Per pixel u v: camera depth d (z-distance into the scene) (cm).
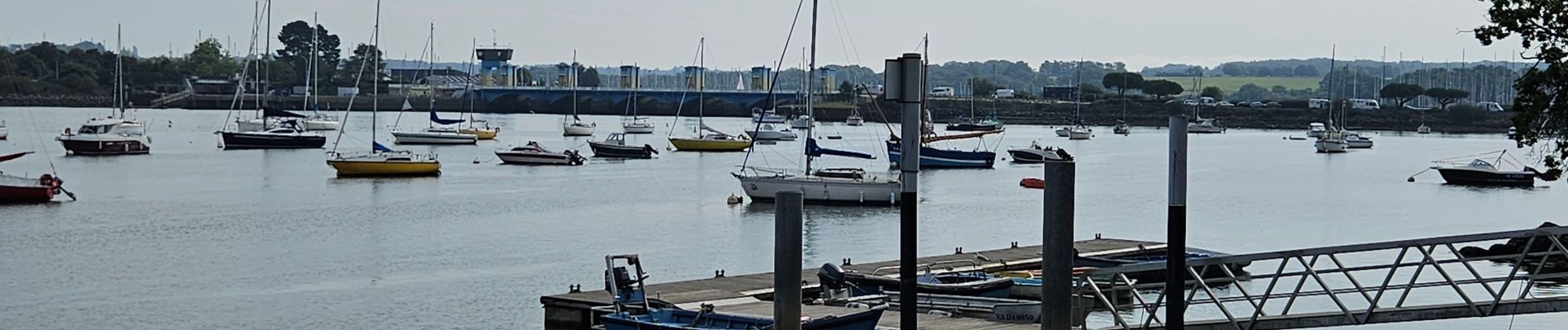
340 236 6066
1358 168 11906
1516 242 5081
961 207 7688
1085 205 8025
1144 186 9531
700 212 7231
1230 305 4091
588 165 11425
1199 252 4538
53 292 4475
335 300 4334
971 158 11406
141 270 4972
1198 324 3045
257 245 5712
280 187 8781
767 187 7675
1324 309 4084
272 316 4075
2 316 4066
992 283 3756
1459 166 10431
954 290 3703
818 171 7950
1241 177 10619
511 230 6325
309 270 4981
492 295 4447
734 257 5422
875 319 3064
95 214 6912
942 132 19838
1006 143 17362
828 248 5738
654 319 3197
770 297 3847
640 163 11881
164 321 4006
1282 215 7462
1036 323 3388
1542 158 5141
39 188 7419
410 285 4625
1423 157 14100
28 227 6288
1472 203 8300
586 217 6962
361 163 9812
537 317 4059
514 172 10375
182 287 4588
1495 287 4381
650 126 18975
